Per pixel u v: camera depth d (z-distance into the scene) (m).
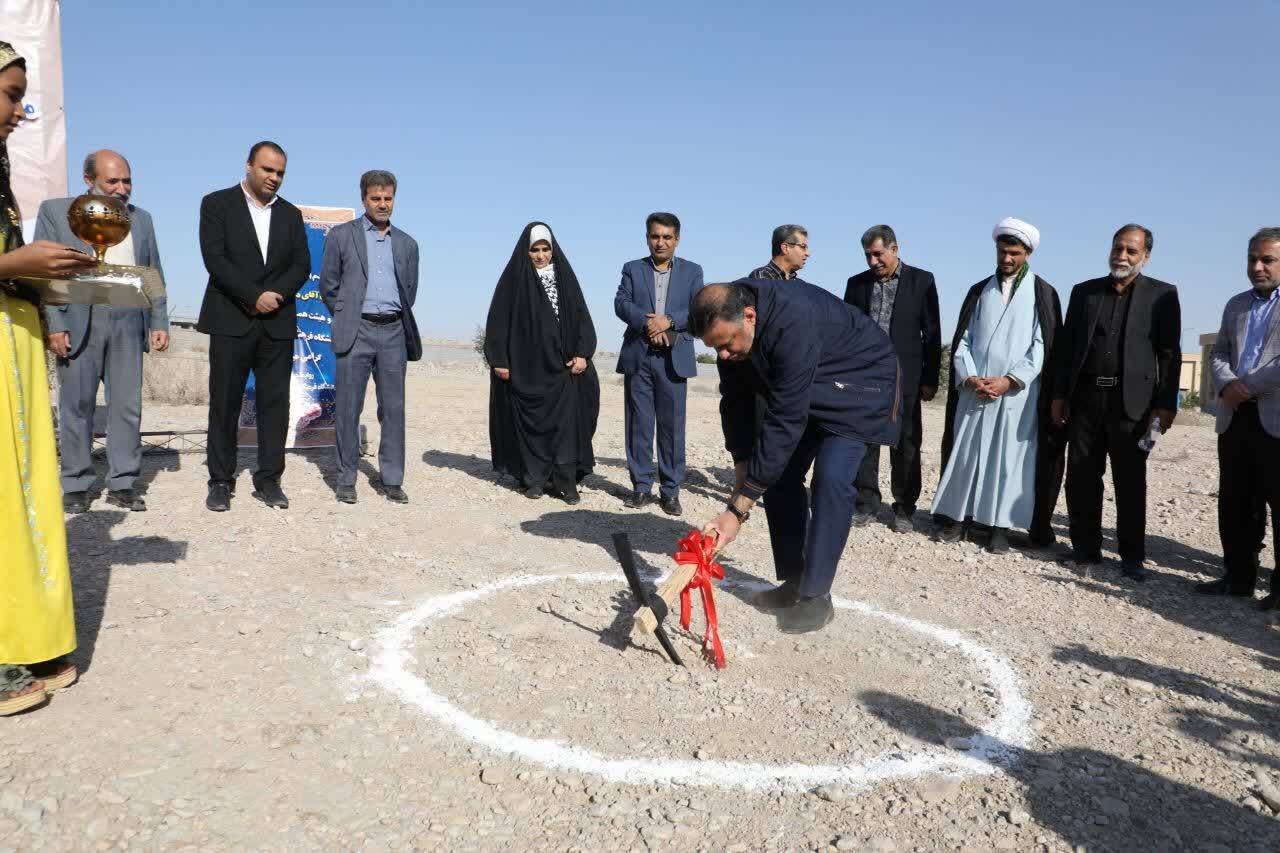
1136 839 2.72
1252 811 2.90
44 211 5.90
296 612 4.31
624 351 6.98
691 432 12.53
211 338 6.02
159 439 9.17
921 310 6.65
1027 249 6.03
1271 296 5.12
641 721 3.36
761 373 4.03
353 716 3.29
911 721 3.46
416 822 2.67
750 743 3.23
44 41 6.78
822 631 4.39
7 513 3.05
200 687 3.45
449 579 4.95
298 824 2.63
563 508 6.86
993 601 5.00
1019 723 3.47
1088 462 5.75
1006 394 5.99
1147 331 5.50
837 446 4.26
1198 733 3.43
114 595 4.38
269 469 6.32
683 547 3.87
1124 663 4.13
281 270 6.13
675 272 6.88
